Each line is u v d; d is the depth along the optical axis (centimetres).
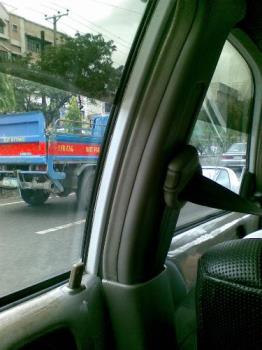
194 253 190
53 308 108
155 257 134
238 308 70
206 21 113
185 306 158
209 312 75
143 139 119
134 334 126
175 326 145
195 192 125
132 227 122
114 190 125
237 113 276
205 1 111
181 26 112
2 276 107
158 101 116
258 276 66
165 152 119
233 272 69
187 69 114
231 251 72
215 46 126
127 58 121
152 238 129
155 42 116
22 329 97
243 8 140
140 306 126
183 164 119
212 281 72
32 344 99
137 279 127
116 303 127
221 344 76
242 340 71
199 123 211
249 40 223
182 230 207
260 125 296
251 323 69
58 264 126
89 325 118
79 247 134
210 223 236
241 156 298
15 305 104
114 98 123
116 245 125
